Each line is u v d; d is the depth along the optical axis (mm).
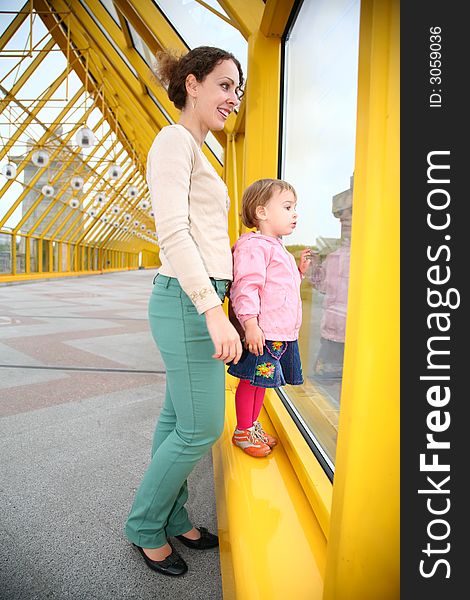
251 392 1658
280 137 2467
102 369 3887
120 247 39469
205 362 1220
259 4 2385
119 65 7859
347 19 1464
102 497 1793
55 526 1595
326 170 1761
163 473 1299
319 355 1898
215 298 1062
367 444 667
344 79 1503
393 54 590
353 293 672
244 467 1566
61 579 1328
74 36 9633
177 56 1309
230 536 1216
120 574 1354
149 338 5469
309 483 1334
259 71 2393
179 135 1137
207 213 1204
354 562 702
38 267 20312
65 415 2732
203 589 1299
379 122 608
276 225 1524
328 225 1754
